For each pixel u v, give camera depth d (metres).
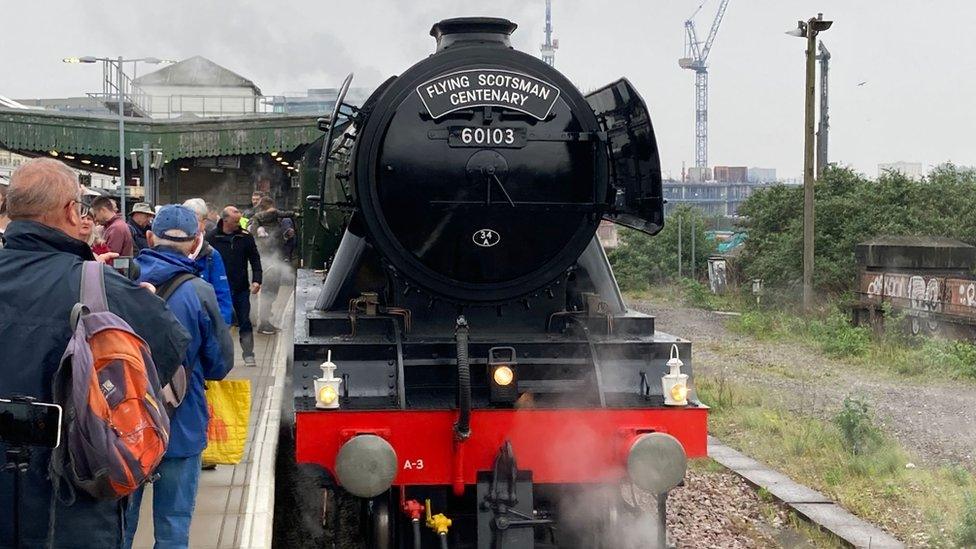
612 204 6.33
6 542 3.04
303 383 5.60
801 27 23.05
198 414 4.50
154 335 3.34
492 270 6.13
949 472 8.59
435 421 5.48
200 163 22.67
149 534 5.27
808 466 8.96
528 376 5.89
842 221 25.67
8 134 21.77
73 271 3.21
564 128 6.18
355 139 6.17
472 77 6.04
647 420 5.66
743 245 31.19
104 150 21.92
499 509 5.42
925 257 20.25
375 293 6.26
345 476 5.21
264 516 5.52
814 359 16.34
